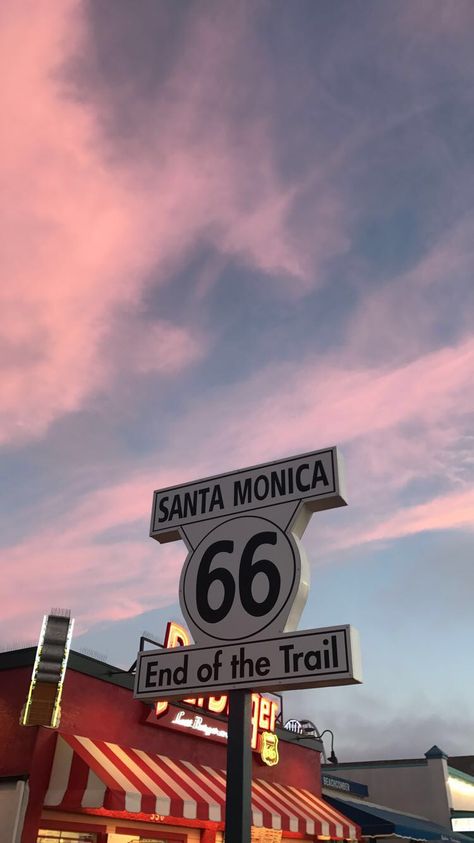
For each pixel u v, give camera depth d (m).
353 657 5.55
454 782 28.00
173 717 12.76
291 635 5.93
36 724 10.05
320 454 6.71
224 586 6.55
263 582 6.36
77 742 10.41
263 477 6.92
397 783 27.47
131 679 12.26
